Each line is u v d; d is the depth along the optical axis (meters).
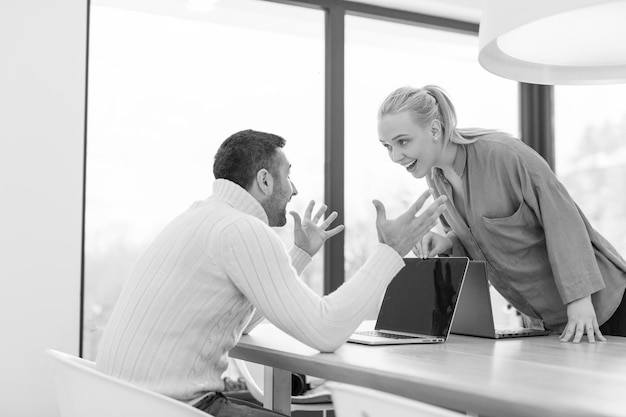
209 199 1.67
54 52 3.03
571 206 1.94
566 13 1.37
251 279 1.46
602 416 0.91
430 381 1.17
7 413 2.88
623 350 1.63
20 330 2.91
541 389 1.07
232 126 3.51
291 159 3.61
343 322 1.51
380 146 3.83
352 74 3.85
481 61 1.46
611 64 1.59
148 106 3.35
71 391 1.28
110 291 3.23
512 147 2.01
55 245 2.99
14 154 2.95
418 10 3.94
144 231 3.30
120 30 3.32
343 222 3.66
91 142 3.23
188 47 3.45
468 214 2.12
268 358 1.68
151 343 1.48
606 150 3.87
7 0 2.96
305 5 3.67
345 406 0.92
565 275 1.89
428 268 1.95
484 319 1.96
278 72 3.63
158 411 1.18
